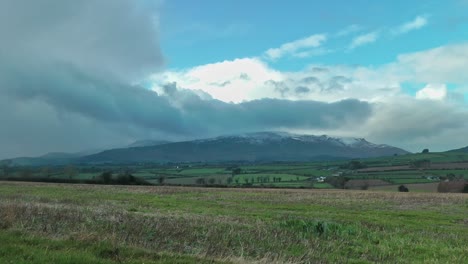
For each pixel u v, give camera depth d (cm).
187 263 991
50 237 1185
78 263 894
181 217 2250
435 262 1360
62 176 11619
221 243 1350
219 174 16025
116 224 1605
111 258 979
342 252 1455
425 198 5450
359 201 4753
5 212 1561
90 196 4450
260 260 1108
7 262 864
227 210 3112
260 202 4203
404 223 2611
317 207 3706
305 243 1513
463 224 2747
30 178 9812
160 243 1264
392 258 1417
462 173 13288
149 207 3156
